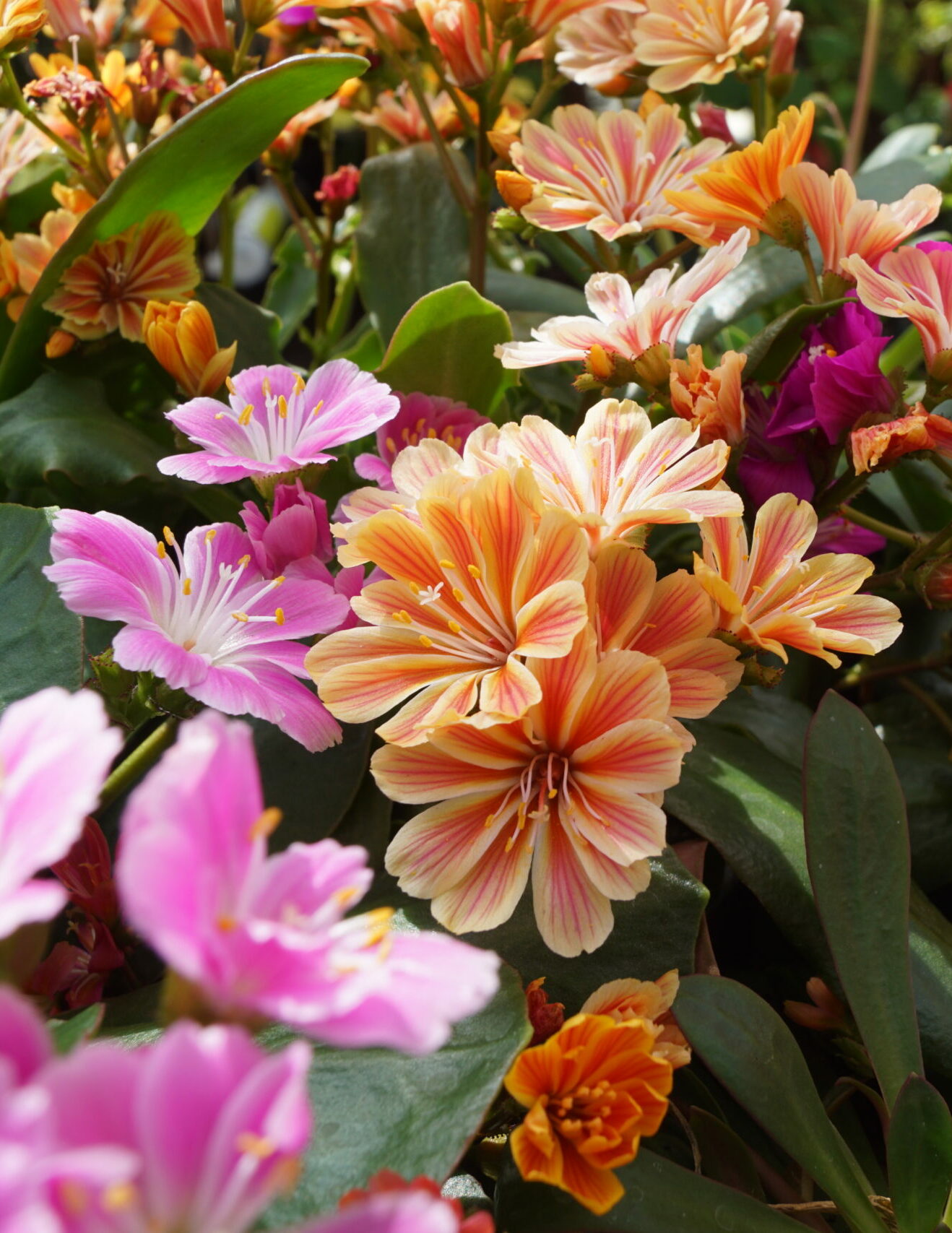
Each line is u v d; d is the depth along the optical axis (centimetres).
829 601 21
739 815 23
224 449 22
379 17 29
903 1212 19
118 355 28
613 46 29
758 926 25
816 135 40
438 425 25
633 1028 18
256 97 25
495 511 19
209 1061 12
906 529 29
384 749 19
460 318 25
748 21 27
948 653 28
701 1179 19
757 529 21
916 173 31
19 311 28
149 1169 12
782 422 24
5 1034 12
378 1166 17
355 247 30
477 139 28
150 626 20
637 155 26
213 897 14
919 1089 19
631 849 18
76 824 14
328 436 22
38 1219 10
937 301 23
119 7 31
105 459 25
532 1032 18
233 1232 12
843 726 21
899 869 21
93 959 21
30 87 28
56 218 28
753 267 27
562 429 30
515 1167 19
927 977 22
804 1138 19
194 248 28
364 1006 14
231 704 19
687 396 22
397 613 20
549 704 19
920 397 28
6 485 27
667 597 20
